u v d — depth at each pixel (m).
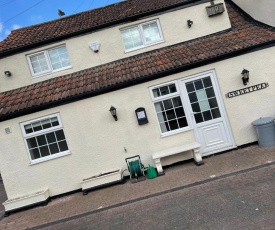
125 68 9.42
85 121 8.83
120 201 7.00
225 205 5.33
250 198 5.35
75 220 6.51
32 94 9.39
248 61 8.66
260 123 8.25
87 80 9.35
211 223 4.80
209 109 8.88
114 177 8.50
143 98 8.79
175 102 8.93
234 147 8.84
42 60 10.42
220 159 8.34
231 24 10.48
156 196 6.72
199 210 5.40
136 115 8.73
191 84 8.85
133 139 8.84
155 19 10.27
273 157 7.31
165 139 8.84
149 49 10.24
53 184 8.82
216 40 9.48
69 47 10.29
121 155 8.84
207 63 8.71
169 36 10.21
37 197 8.41
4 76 10.25
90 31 10.27
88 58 10.28
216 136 8.91
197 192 6.32
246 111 8.74
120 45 10.26
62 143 8.95
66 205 7.84
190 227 4.84
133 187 7.87
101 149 8.84
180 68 8.64
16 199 8.45
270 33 8.96
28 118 8.78
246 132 8.78
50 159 8.80
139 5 11.54
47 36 10.32
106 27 10.27
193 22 10.13
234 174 6.83
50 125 8.92
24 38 11.02
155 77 8.72
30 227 6.80
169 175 8.09
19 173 8.80
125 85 8.74
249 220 4.58
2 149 8.79
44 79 10.28
